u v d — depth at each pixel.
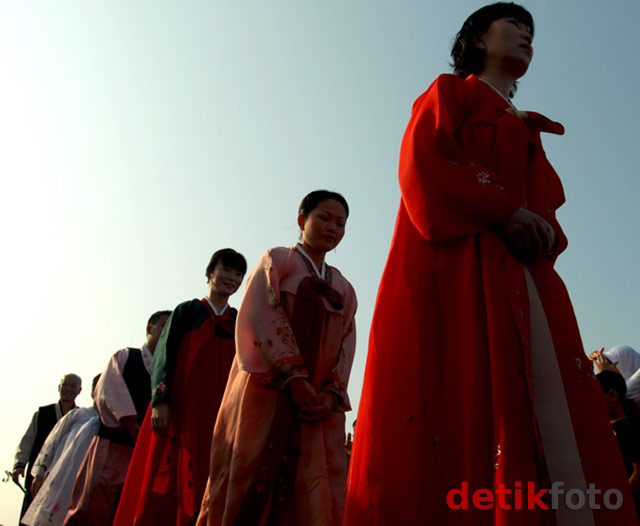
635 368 5.38
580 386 2.19
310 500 3.28
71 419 7.73
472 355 2.20
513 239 2.30
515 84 3.25
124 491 5.16
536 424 2.08
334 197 3.85
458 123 2.54
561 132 2.65
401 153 2.55
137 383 6.25
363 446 2.27
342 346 3.77
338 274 3.94
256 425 3.38
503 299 2.22
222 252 5.52
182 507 4.89
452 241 2.39
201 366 5.22
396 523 2.12
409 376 2.27
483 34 2.89
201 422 5.09
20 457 9.12
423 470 2.16
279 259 3.69
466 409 2.16
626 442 3.75
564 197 2.71
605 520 2.01
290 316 3.59
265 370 3.42
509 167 2.47
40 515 6.54
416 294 2.36
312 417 3.39
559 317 2.29
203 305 5.38
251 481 3.29
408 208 2.43
